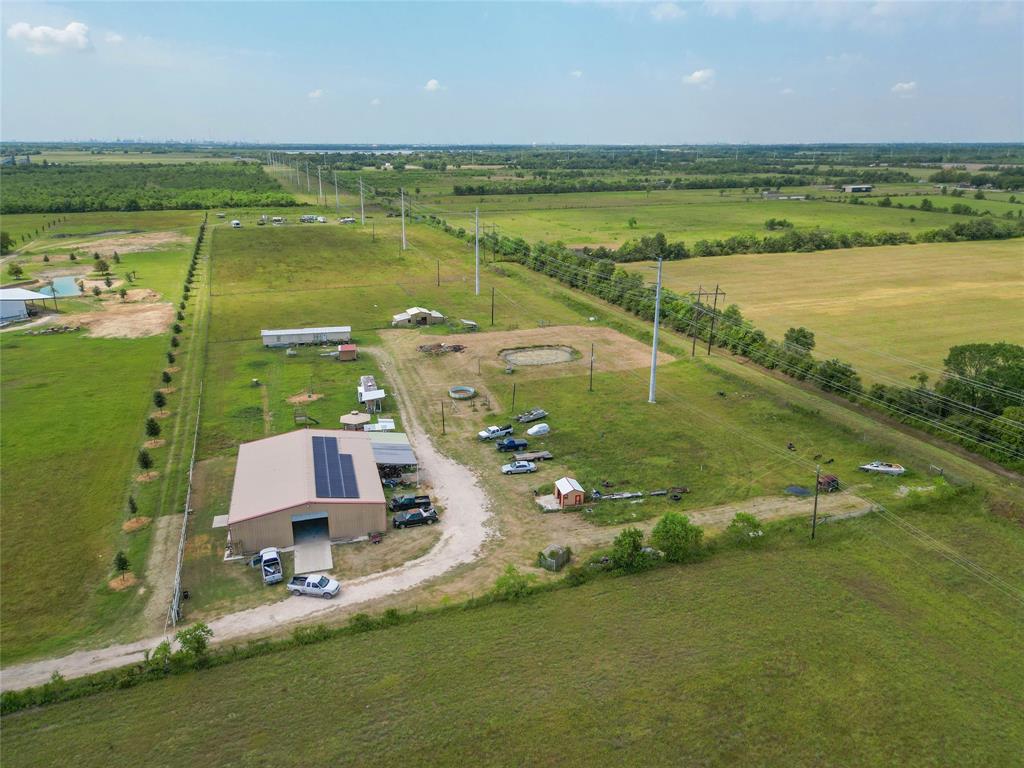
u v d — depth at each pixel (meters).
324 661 40.06
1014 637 41.84
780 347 91.81
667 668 39.19
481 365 93.56
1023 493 57.69
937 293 130.12
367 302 127.31
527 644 41.34
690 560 49.81
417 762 33.12
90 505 57.66
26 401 79.50
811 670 39.03
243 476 57.44
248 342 103.00
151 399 80.50
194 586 47.44
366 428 71.62
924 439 69.44
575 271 140.12
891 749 33.81
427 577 48.47
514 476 63.31
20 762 33.28
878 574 48.09
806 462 65.12
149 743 34.38
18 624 43.47
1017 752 33.66
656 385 85.88
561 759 33.22
